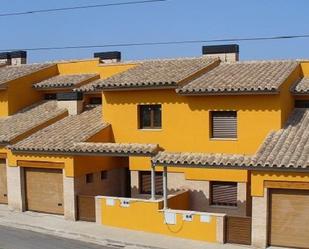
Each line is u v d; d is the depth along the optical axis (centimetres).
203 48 2839
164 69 2606
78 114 2789
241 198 2228
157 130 2403
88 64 3138
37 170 2439
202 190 2311
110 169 2580
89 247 1897
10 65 3559
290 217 1822
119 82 2448
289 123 2198
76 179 2298
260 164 1809
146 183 2489
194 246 1864
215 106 2252
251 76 2323
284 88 2197
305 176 1761
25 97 3042
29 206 2478
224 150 2245
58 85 2959
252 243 1848
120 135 2503
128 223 2127
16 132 2544
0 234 2088
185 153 2114
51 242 1964
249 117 2189
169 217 2012
